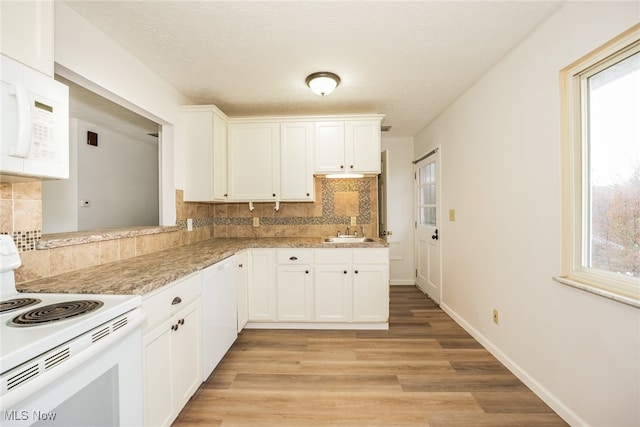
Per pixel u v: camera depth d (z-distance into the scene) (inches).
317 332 102.2
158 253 83.5
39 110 41.1
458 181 108.3
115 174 147.1
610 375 49.9
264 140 115.8
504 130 79.3
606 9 49.9
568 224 60.2
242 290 98.9
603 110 54.6
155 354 50.4
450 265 116.9
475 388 69.4
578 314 56.3
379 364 80.3
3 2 38.5
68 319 35.8
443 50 75.2
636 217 48.8
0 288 43.9
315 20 62.6
